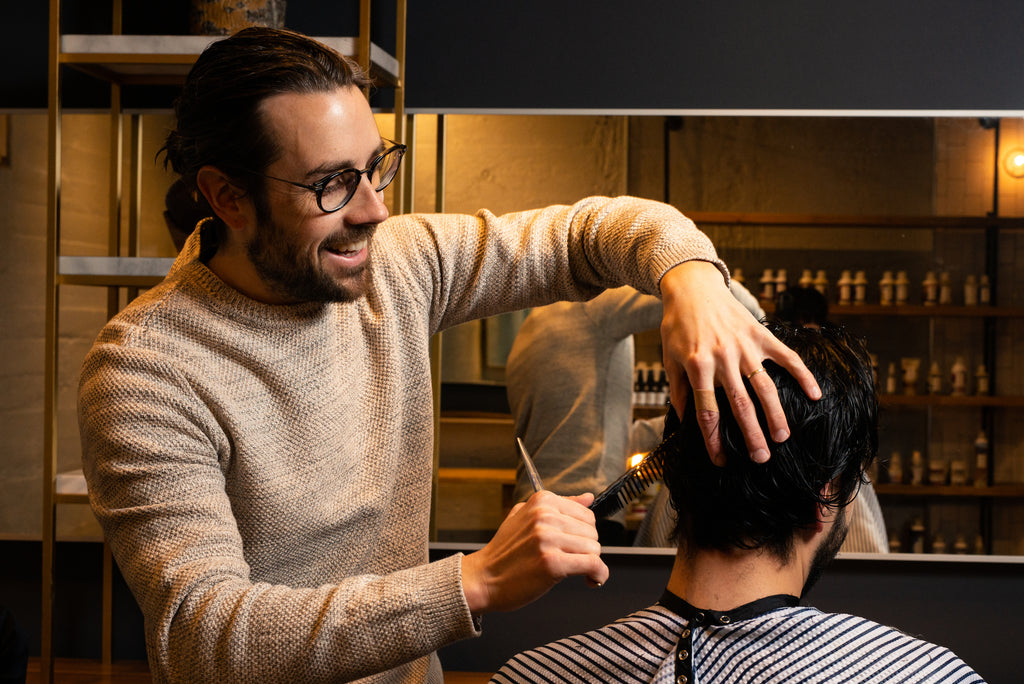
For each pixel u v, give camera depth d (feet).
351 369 3.35
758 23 6.61
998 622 6.49
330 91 2.82
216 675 2.45
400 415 3.48
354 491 3.33
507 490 6.67
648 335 6.55
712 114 6.58
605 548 6.58
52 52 5.71
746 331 2.63
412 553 3.63
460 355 6.67
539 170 6.68
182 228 5.71
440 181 6.72
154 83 6.63
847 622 2.53
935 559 6.48
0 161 6.82
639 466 2.97
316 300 3.06
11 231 6.79
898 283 6.48
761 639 2.51
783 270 6.53
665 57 6.65
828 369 2.63
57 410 6.80
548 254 3.76
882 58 6.56
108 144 6.82
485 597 2.43
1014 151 6.44
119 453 2.72
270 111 2.76
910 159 6.48
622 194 6.63
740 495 2.55
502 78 6.72
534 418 6.64
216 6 5.85
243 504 3.06
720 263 3.08
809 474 2.53
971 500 6.46
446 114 6.71
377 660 2.43
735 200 6.56
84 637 7.00
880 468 6.51
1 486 6.85
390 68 6.14
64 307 6.82
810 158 6.52
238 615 2.46
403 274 3.59
